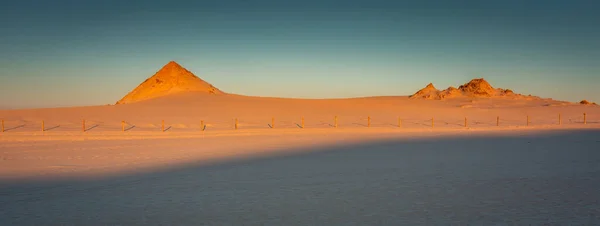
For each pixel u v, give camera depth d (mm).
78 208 9344
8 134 27547
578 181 11836
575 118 51719
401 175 13086
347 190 10914
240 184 11836
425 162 15969
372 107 61656
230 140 25031
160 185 11812
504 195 10188
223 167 15047
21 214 8914
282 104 63031
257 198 10109
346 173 13547
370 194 10430
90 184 12141
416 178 12531
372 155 18203
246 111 51469
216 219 8414
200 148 21047
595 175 12789
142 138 26359
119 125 36719
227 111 50969
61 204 9727
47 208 9383
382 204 9438
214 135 28484
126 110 49688
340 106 62031
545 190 10695
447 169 14203
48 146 21938
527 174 13062
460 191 10672
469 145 22297
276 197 10203
